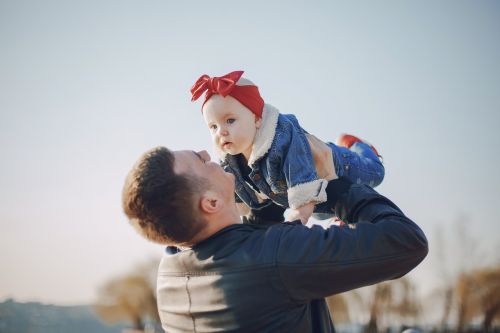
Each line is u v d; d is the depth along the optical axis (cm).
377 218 220
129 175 223
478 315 2975
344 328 3206
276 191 275
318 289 206
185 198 215
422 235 216
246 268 208
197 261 219
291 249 206
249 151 279
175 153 228
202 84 276
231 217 230
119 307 4038
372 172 306
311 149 280
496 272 2956
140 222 219
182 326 223
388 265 208
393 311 3105
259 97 275
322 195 250
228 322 208
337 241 207
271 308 205
